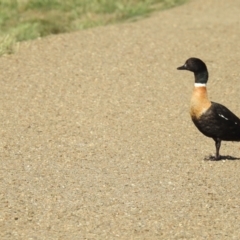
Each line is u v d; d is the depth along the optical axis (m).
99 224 11.09
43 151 14.22
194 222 11.16
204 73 13.73
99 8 28.73
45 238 10.63
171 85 18.73
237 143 15.02
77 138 14.95
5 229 10.91
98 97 17.66
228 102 17.47
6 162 13.63
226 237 10.70
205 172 13.20
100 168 13.32
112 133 15.27
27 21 26.42
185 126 15.84
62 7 28.97
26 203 11.82
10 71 19.62
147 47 22.11
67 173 13.09
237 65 20.36
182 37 23.36
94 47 22.08
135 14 27.98
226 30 24.30
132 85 18.64
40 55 21.17
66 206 11.73
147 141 14.84
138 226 11.02
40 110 16.70
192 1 30.12
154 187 12.46
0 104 17.06
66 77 19.17
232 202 11.90
